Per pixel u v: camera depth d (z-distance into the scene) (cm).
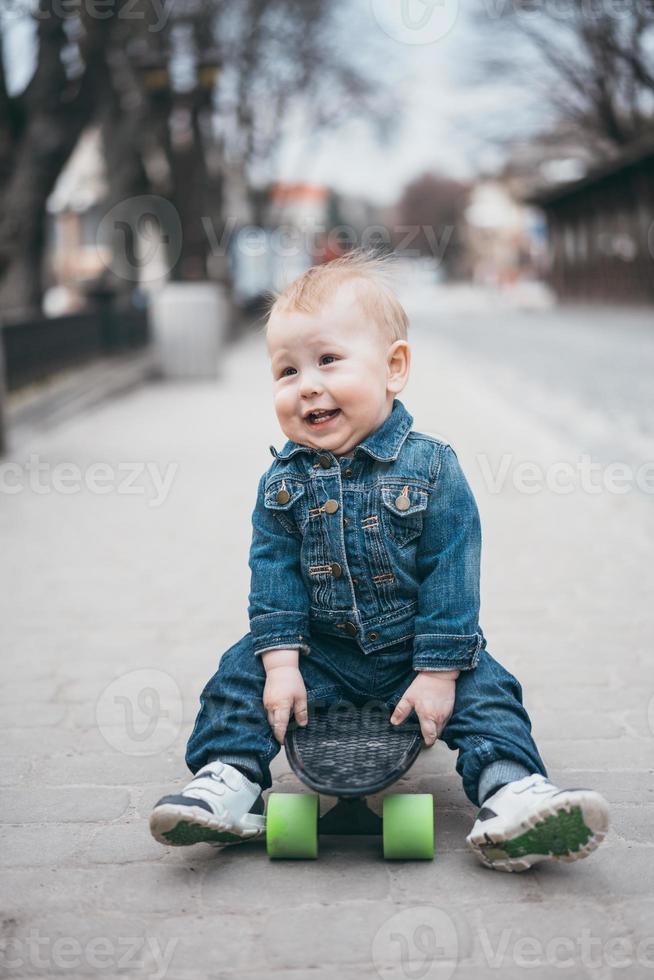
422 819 189
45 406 873
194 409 959
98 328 1163
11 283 1145
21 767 241
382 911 175
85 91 975
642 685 287
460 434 726
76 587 402
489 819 181
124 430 821
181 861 195
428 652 200
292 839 190
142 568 429
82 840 204
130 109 1493
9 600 386
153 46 1311
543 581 394
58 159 988
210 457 690
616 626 340
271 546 214
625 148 2381
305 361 206
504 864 184
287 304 209
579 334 1778
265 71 2359
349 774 181
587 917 172
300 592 211
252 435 786
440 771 230
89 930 172
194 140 1393
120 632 346
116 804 221
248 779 198
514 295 3972
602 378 1041
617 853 193
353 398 204
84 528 505
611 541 451
